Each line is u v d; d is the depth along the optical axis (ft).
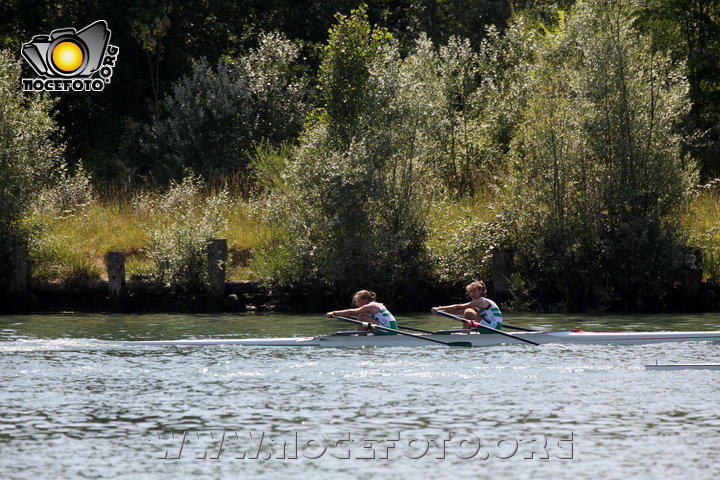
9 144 192.24
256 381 105.40
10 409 89.76
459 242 193.16
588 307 188.75
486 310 138.72
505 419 85.25
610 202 188.65
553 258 187.62
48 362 120.06
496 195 205.67
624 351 129.59
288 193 194.59
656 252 184.14
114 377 108.37
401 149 194.90
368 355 126.62
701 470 69.05
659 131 190.80
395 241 188.24
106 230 219.20
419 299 195.93
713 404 91.35
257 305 195.42
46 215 214.28
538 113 192.24
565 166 189.98
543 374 109.60
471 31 384.47
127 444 77.25
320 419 85.61
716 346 134.82
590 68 189.47
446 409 89.51
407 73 201.26
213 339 142.00
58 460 72.49
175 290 194.39
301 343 135.23
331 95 210.79
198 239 193.98
